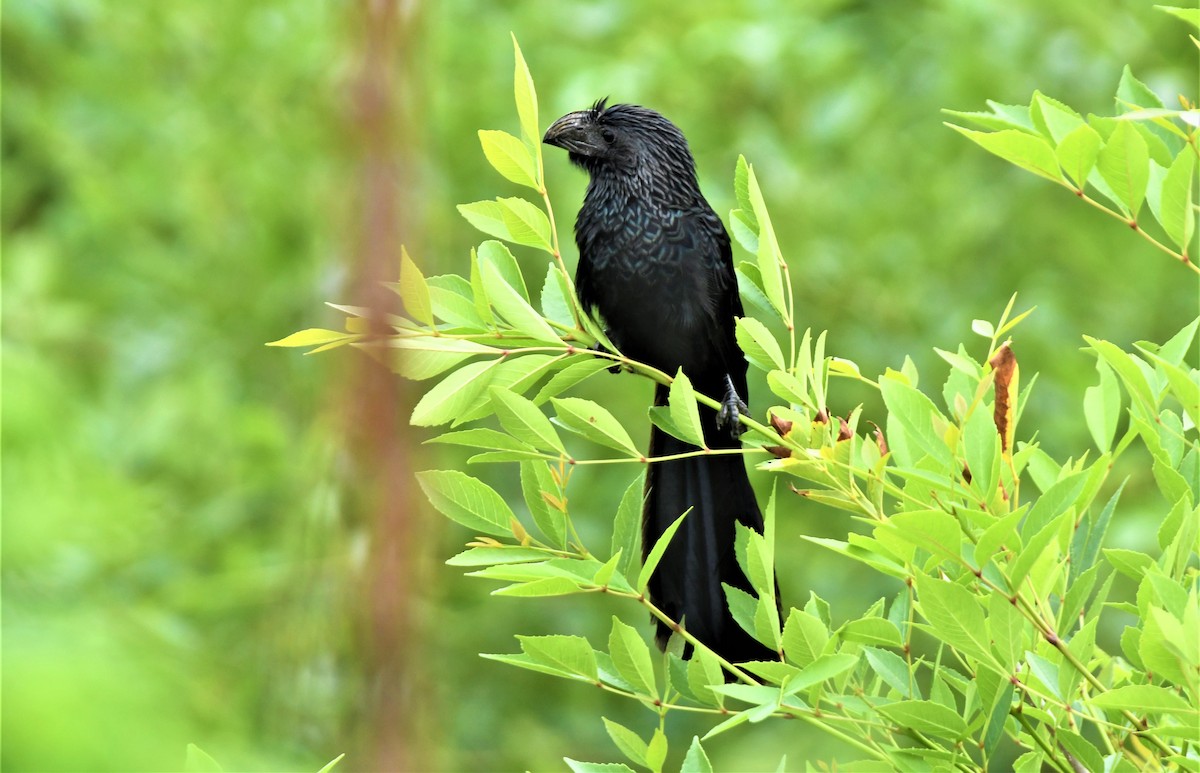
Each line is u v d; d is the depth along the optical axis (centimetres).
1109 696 349
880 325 1225
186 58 1226
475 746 1130
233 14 1184
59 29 1232
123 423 941
